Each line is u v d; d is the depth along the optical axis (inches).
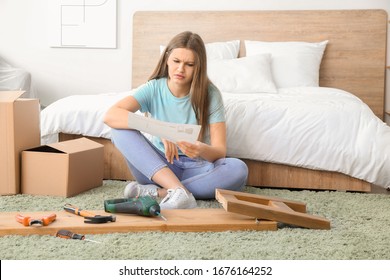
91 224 70.7
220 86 145.8
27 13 178.5
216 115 90.1
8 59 181.6
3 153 92.4
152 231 71.8
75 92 179.9
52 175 92.4
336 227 77.8
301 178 105.7
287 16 164.7
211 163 91.9
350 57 162.7
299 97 121.1
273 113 104.4
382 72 161.9
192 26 169.3
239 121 104.3
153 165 86.0
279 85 153.2
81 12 174.9
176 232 72.0
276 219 74.2
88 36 175.5
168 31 170.9
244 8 167.9
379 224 79.9
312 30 163.8
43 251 63.3
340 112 104.2
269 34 165.9
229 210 72.2
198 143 83.4
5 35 180.7
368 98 162.9
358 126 103.0
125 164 110.0
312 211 87.2
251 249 65.9
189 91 91.5
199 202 90.8
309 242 69.5
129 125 82.6
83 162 96.1
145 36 172.4
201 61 88.0
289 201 82.0
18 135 93.2
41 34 178.7
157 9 172.4
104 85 177.9
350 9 162.6
